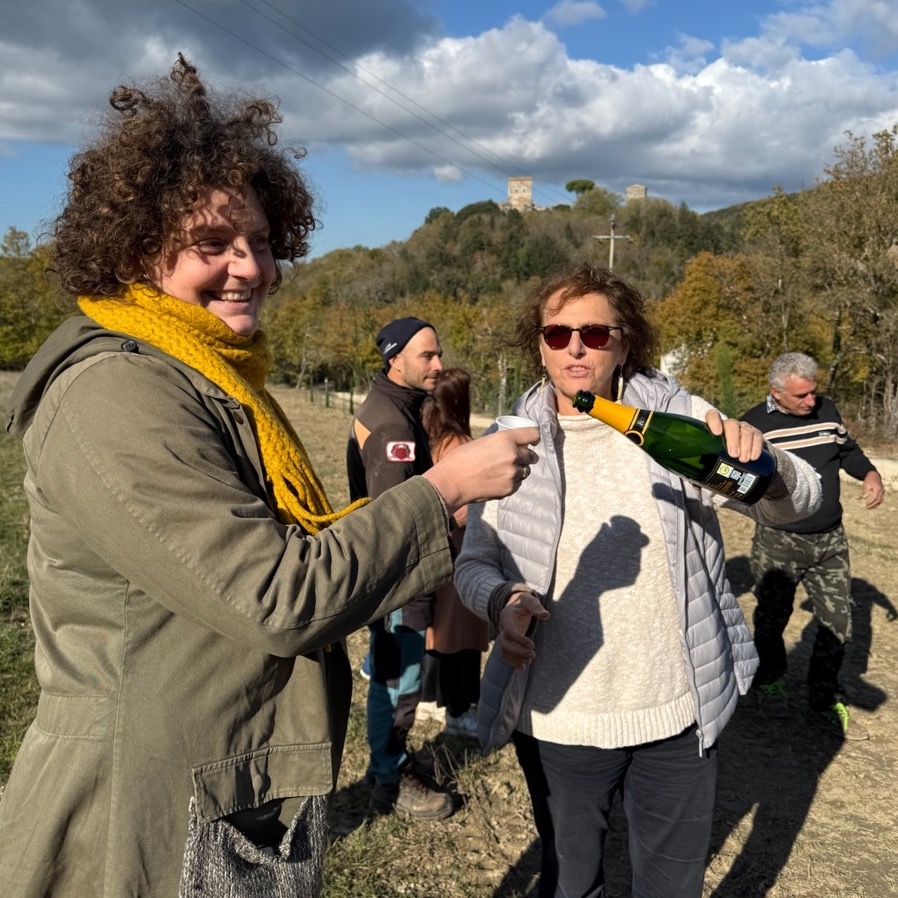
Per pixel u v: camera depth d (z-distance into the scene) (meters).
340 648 1.49
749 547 7.93
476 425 17.59
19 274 35.62
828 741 4.21
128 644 1.18
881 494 4.37
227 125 1.37
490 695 2.14
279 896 1.25
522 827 3.32
